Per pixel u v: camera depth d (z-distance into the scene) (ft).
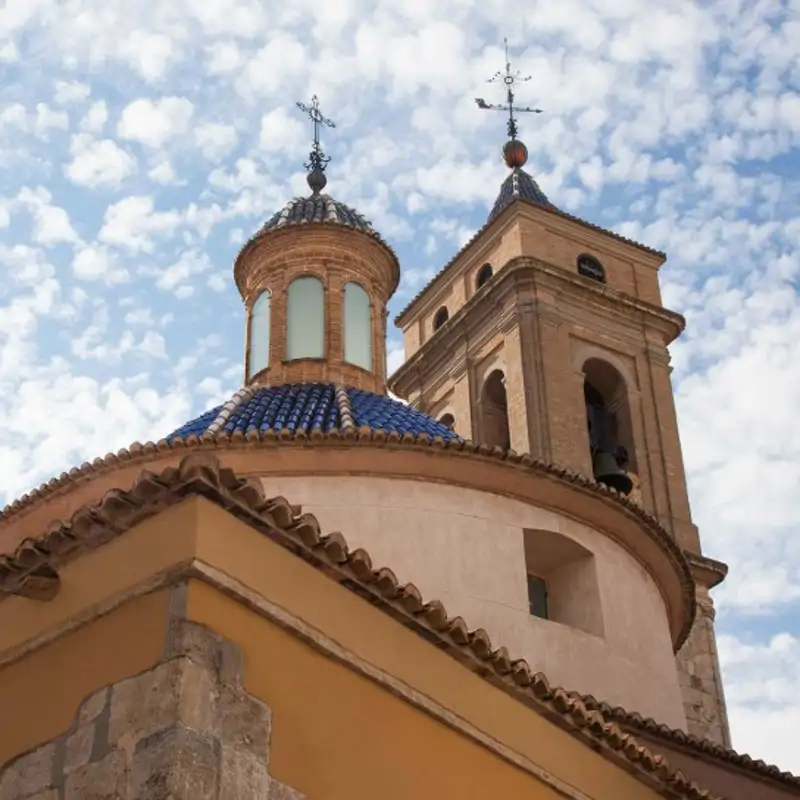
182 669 31.27
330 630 35.01
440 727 37.04
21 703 34.12
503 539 59.52
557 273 118.83
